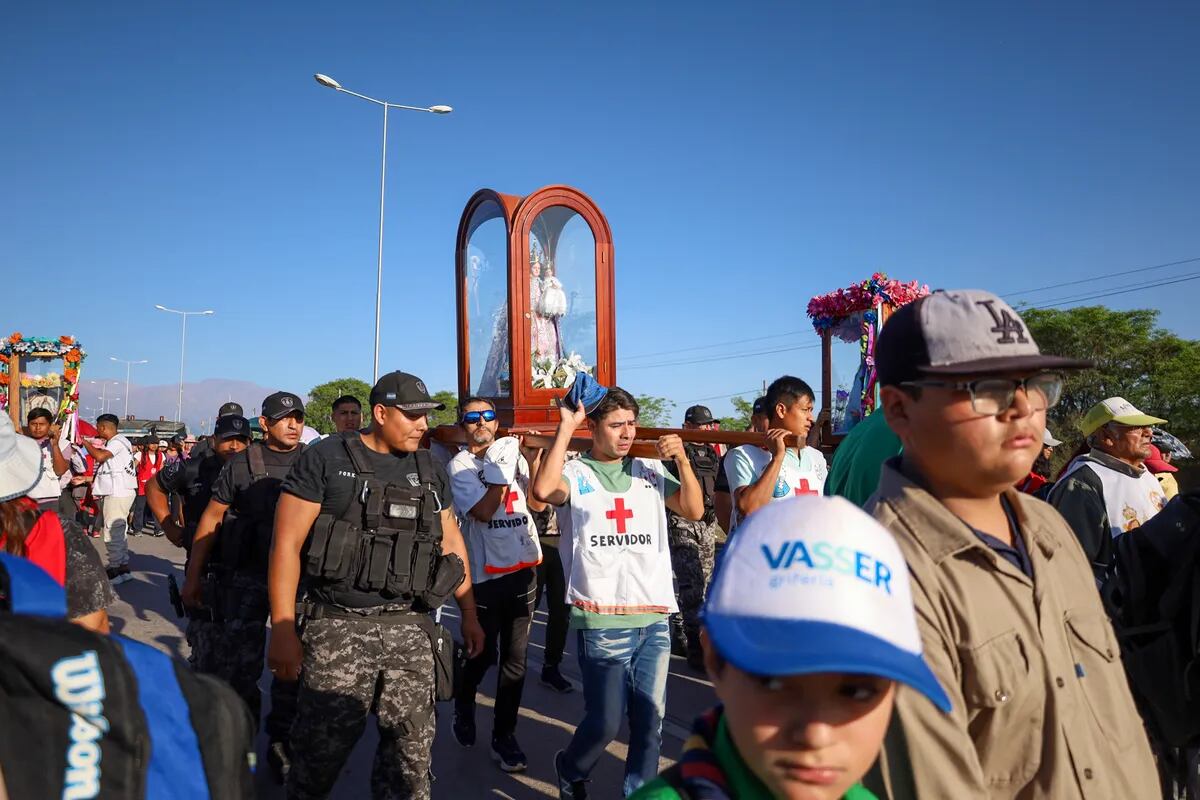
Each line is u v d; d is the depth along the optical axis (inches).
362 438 147.3
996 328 61.2
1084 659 65.8
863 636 37.4
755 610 38.7
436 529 144.4
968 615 60.7
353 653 134.5
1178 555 111.7
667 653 146.7
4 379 478.9
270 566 139.5
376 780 139.4
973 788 56.0
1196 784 112.0
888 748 56.9
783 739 40.6
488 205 268.8
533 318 259.9
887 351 66.7
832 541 39.4
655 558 148.2
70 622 50.4
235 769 52.3
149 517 636.1
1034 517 69.2
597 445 156.3
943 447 62.9
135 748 47.7
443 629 145.9
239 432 208.2
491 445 198.7
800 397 198.5
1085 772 60.6
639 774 140.8
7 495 94.5
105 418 420.2
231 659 182.5
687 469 156.6
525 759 186.7
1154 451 242.1
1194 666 107.7
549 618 240.8
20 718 46.6
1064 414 1181.1
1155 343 1211.9
